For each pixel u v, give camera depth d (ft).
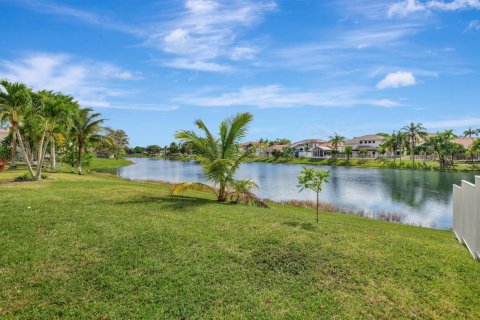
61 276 18.86
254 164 308.19
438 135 217.15
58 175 84.28
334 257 23.18
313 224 33.58
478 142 205.05
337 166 264.11
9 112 60.95
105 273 19.40
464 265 22.88
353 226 35.45
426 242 29.86
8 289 17.37
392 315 16.52
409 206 80.64
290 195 96.78
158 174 164.76
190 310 16.25
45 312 15.58
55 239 24.23
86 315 15.46
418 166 216.95
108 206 36.94
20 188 49.85
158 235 26.21
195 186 49.39
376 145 333.01
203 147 49.32
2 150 126.11
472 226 26.21
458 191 33.40
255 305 16.99
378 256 23.75
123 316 15.57
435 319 16.24
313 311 16.66
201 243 24.84
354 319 16.06
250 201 49.93
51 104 67.92
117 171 184.34
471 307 17.29
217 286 18.65
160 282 18.65
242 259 22.29
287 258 22.76
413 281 20.04
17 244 23.02
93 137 110.22
